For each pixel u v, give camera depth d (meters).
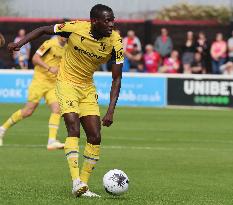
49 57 36.44
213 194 23.44
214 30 76.06
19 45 22.11
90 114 22.33
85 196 21.75
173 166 30.41
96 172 28.30
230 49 72.12
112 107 22.11
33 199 21.11
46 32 22.23
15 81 68.19
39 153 34.25
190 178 27.14
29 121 52.03
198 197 22.64
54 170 28.50
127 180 21.69
